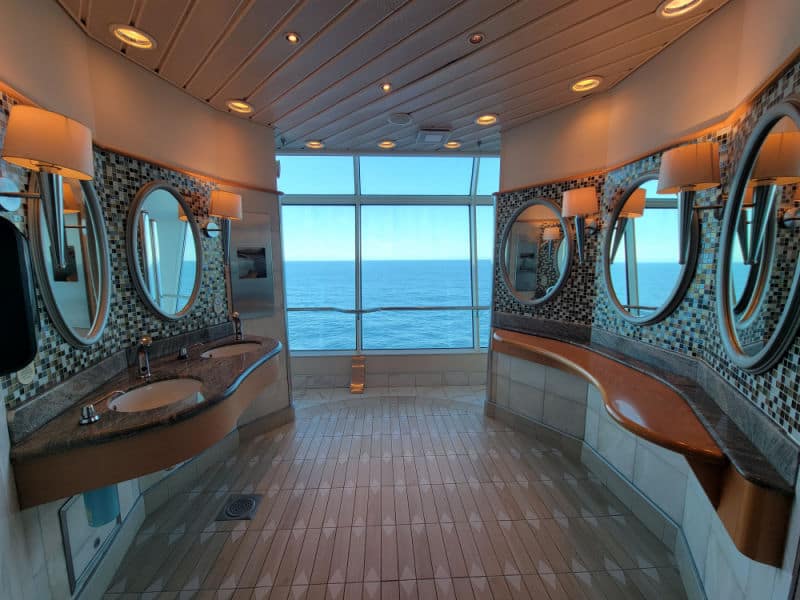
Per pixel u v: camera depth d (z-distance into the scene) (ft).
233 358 6.78
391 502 6.80
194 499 6.91
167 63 6.12
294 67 6.23
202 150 7.75
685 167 4.45
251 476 7.66
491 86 7.00
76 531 4.52
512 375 9.93
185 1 4.53
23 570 3.53
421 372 14.08
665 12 4.79
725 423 3.98
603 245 7.40
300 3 4.58
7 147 3.31
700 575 4.68
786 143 3.22
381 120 8.87
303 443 9.14
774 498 2.92
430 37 5.36
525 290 9.44
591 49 5.73
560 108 8.15
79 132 3.70
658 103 5.90
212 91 7.20
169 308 6.97
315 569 5.30
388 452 8.66
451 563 5.41
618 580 5.12
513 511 6.54
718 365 4.57
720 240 4.41
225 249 8.11
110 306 5.55
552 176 8.49
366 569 5.30
